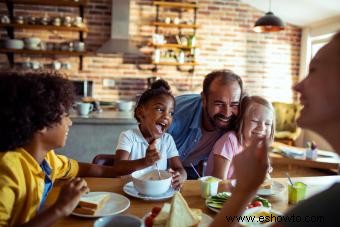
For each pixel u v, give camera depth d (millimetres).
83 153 3514
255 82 5898
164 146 1783
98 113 3779
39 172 985
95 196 1177
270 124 1746
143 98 1761
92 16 5367
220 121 1771
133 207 1185
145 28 5531
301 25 5816
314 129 590
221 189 1403
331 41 570
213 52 5738
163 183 1268
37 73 1019
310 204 553
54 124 966
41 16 5207
